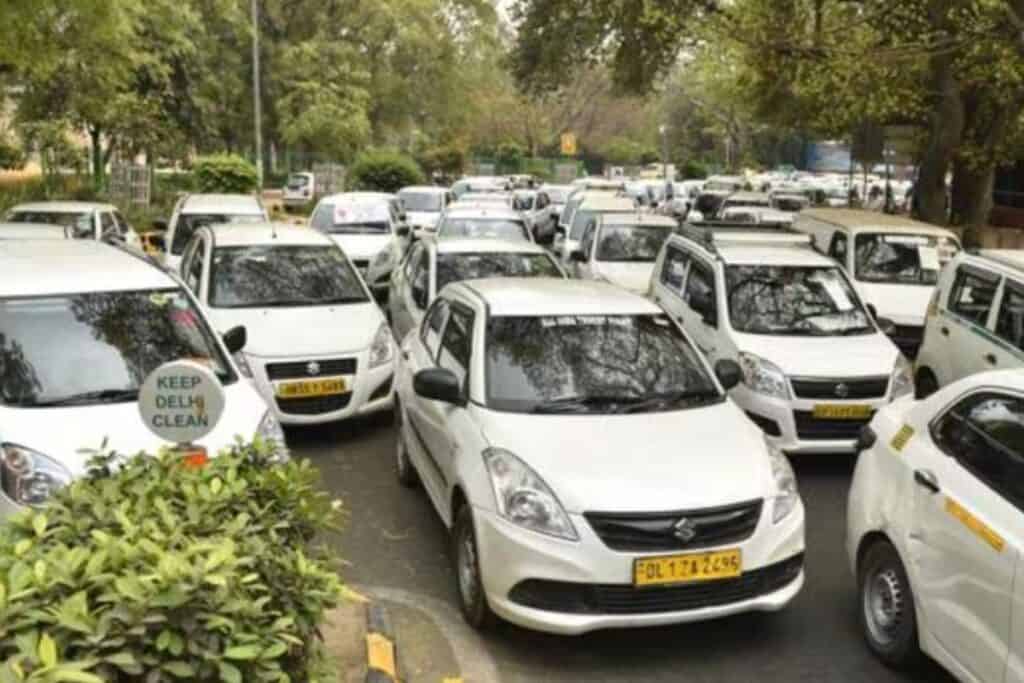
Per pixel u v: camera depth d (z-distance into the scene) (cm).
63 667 235
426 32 4278
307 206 3731
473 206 1667
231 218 1445
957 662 424
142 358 603
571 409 561
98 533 303
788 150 7262
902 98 1691
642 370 599
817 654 497
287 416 826
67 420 540
